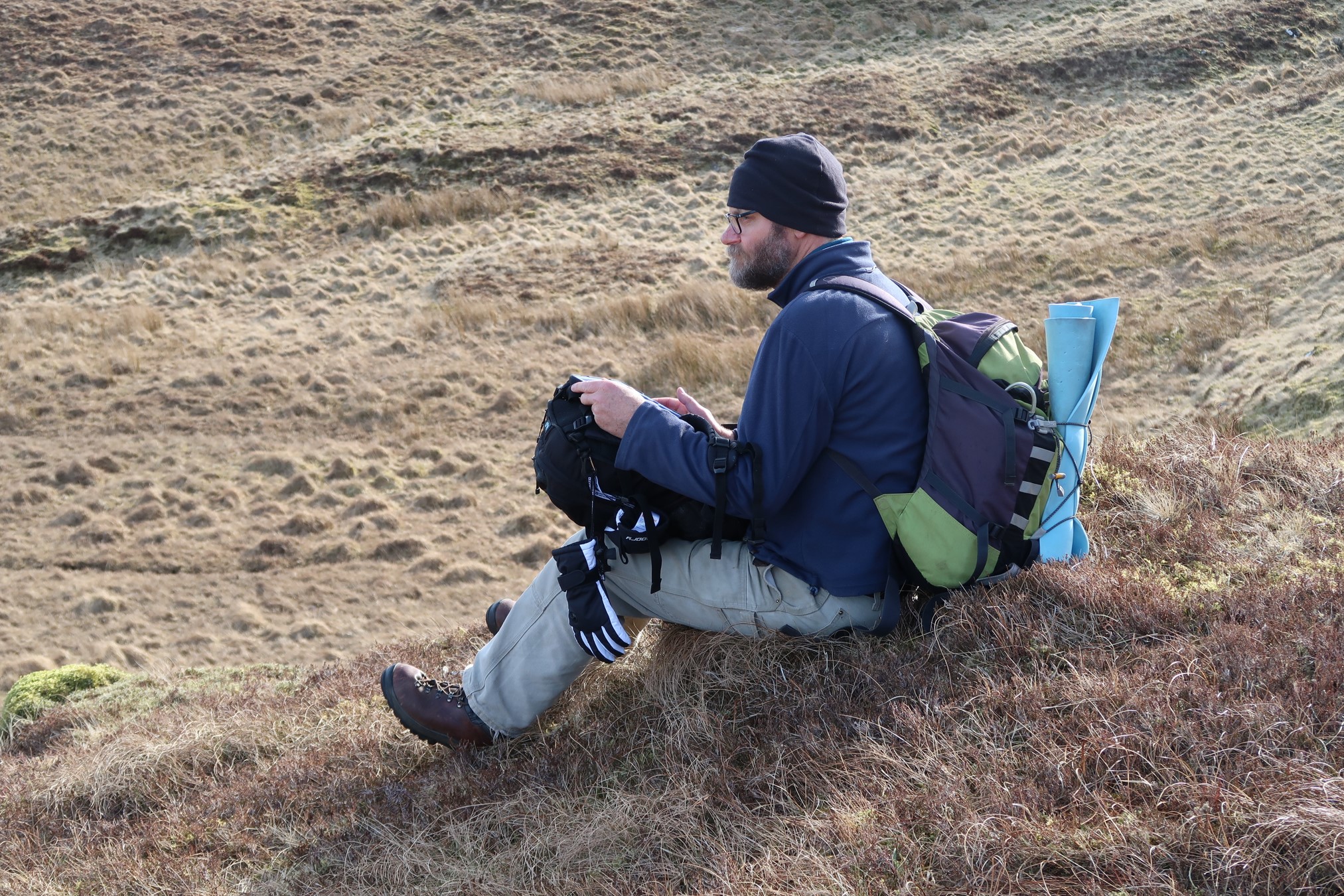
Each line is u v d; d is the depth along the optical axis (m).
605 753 2.96
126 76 32.09
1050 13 34.31
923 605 2.91
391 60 33.00
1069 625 2.83
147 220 24.91
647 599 2.88
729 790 2.60
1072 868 2.06
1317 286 16.19
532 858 2.61
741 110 28.97
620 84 30.84
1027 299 18.44
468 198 25.50
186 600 12.04
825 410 2.49
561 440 2.67
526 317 19.67
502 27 34.62
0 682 10.41
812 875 2.20
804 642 2.89
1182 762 2.25
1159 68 29.66
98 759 3.82
